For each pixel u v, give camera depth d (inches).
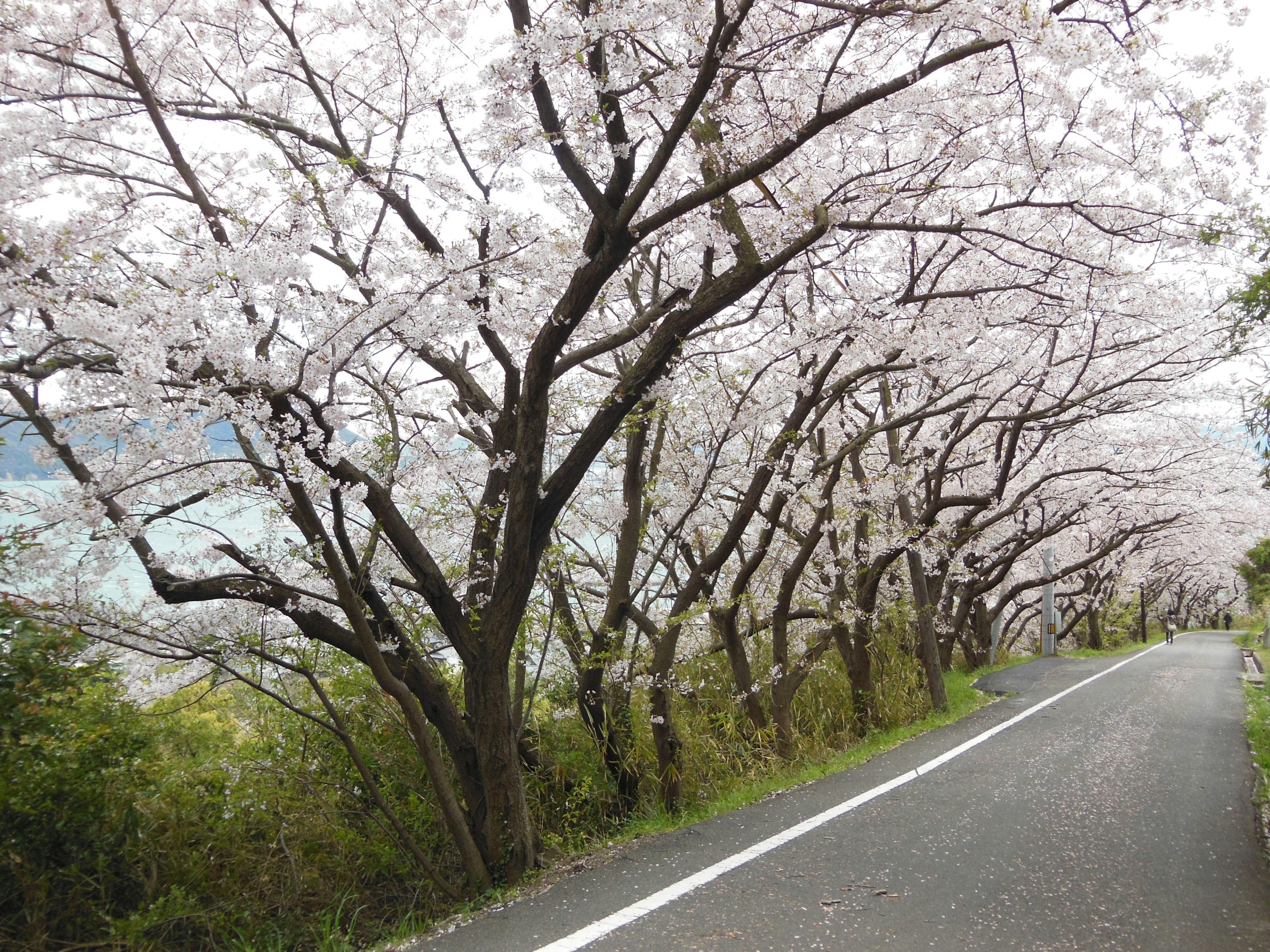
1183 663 861.8
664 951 152.3
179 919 219.5
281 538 226.8
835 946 153.3
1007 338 473.4
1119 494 816.9
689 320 245.0
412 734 265.0
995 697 574.9
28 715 181.5
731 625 382.3
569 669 342.3
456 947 161.9
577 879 203.6
